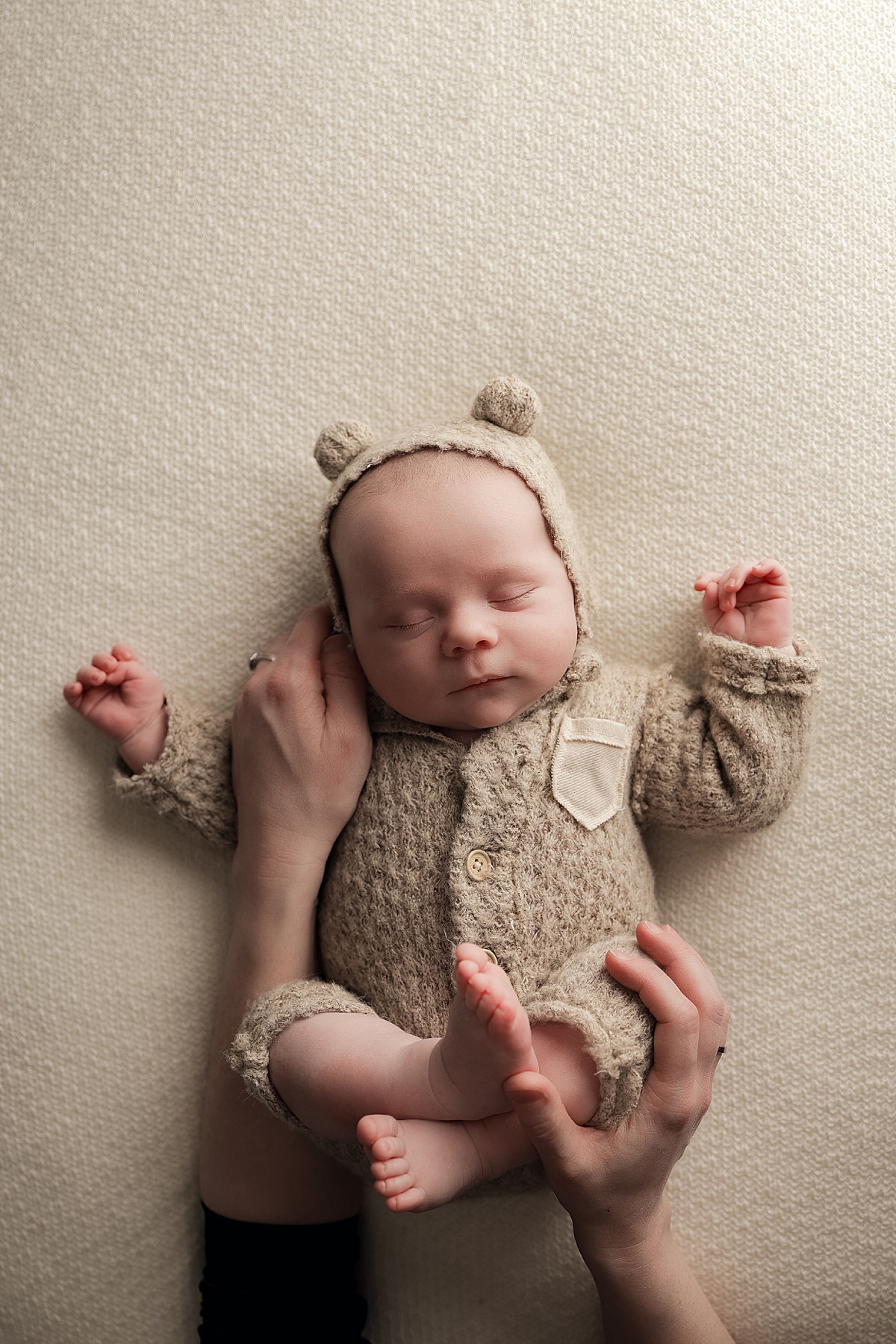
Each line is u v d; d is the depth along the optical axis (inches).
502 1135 37.0
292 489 48.2
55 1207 46.5
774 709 42.3
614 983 37.8
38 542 48.4
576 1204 38.2
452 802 41.5
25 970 47.2
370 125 48.6
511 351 47.8
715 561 46.8
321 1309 42.9
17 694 48.1
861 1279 44.9
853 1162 45.3
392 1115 36.4
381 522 40.1
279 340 48.4
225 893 47.9
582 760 41.8
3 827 47.8
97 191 49.3
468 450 40.7
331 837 43.4
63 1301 46.3
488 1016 32.3
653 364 47.1
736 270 46.9
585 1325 45.2
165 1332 46.0
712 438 46.9
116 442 48.5
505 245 47.8
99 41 49.5
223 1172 44.0
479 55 48.2
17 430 48.8
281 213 48.7
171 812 45.9
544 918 40.1
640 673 45.0
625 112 47.6
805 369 46.6
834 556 46.3
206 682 48.0
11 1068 46.9
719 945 46.2
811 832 46.2
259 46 49.2
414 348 48.1
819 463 46.5
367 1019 38.4
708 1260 45.2
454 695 40.4
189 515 48.3
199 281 48.8
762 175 47.1
